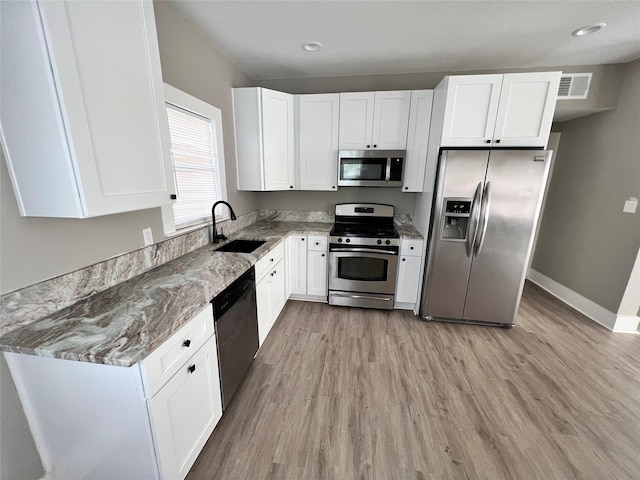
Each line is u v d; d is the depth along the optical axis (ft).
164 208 5.93
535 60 8.68
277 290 8.38
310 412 5.54
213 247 7.32
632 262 8.30
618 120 8.93
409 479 4.35
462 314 8.96
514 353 7.52
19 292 3.44
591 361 7.21
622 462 4.66
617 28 6.68
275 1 5.68
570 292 10.62
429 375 6.63
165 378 3.41
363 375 6.60
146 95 4.13
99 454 3.57
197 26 6.62
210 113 7.39
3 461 3.45
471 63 8.98
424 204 9.34
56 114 2.98
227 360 5.14
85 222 4.23
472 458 4.68
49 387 3.38
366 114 9.37
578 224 10.48
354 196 11.25
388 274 9.45
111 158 3.59
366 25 6.64
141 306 4.00
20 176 3.28
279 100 9.18
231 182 8.92
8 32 2.83
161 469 3.44
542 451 4.82
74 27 3.02
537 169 7.62
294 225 10.87
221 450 4.77
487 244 8.31
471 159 7.82
